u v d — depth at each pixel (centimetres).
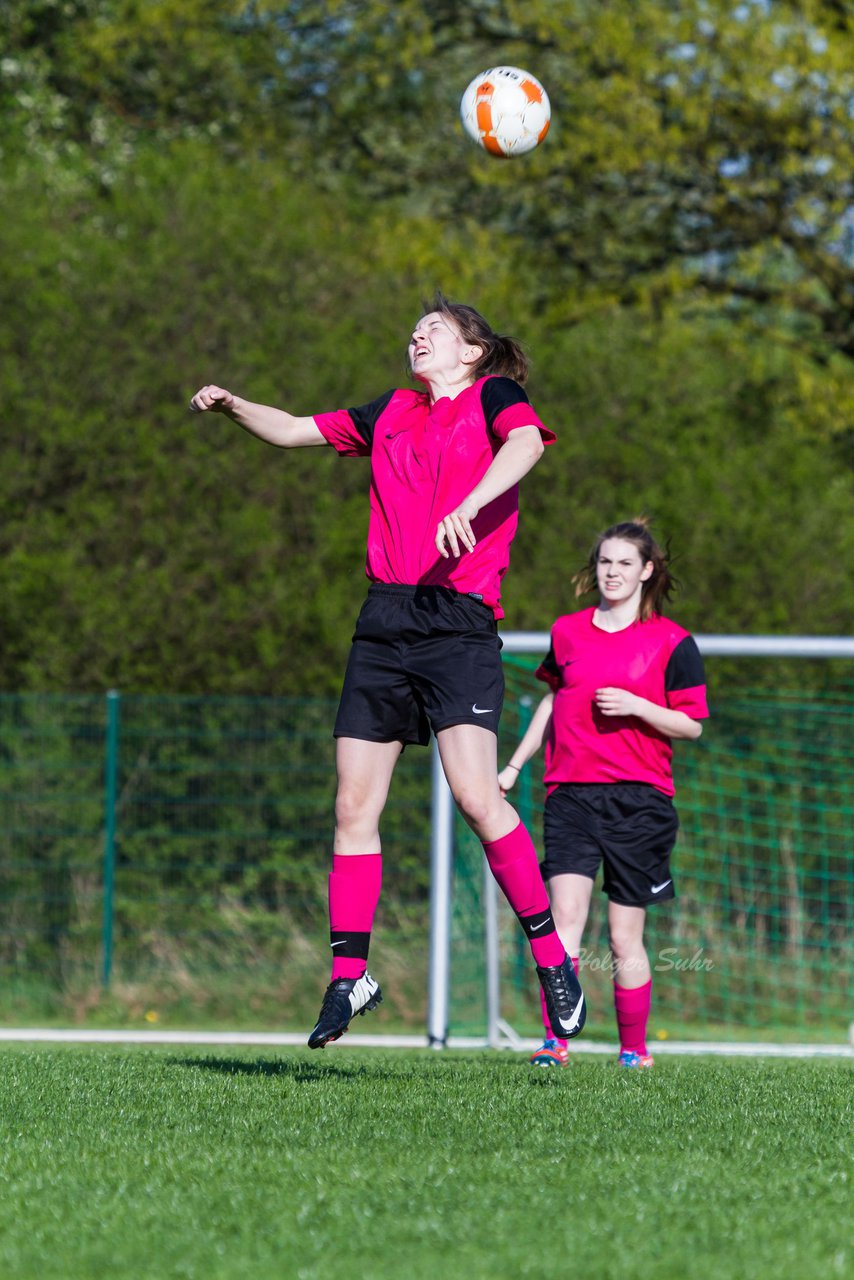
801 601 4644
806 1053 2836
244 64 6788
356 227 5188
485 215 6425
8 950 4031
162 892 4078
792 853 4284
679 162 5553
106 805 3922
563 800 2012
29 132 6181
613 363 4797
